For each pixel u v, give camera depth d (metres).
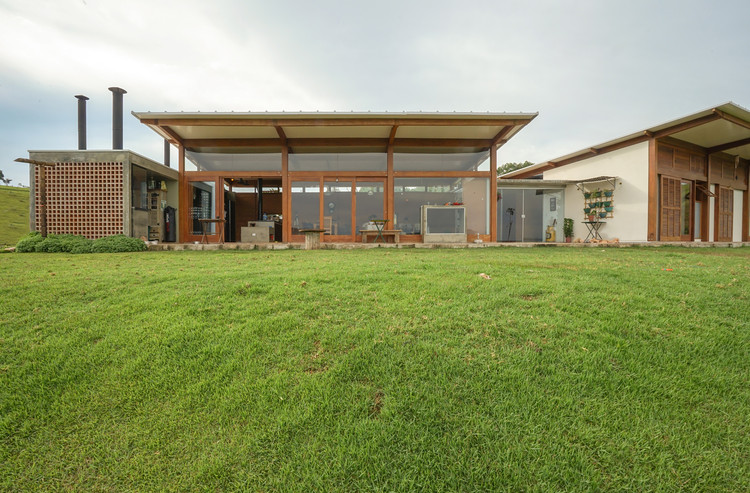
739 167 15.57
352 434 1.81
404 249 10.27
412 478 1.57
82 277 4.59
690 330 2.80
